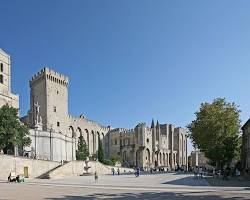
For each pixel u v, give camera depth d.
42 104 131.00
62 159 116.25
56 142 113.38
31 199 31.72
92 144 167.00
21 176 66.88
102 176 90.12
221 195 34.19
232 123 88.00
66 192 39.38
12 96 114.50
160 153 196.00
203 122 88.94
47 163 85.62
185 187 46.59
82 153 129.88
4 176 72.56
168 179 71.94
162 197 32.91
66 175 88.56
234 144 82.94
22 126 83.69
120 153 185.38
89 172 100.75
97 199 31.70
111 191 40.62
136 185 52.25
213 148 83.12
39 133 108.38
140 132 182.50
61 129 136.25
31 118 130.25
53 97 133.12
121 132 187.25
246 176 73.00
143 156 181.00
